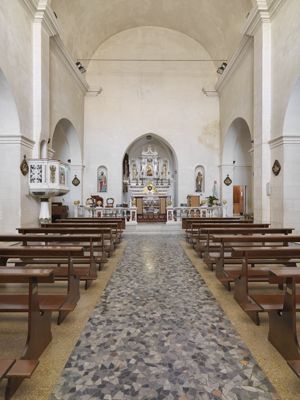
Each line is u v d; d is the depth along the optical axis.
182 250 8.84
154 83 16.80
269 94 9.37
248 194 17.45
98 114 16.66
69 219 10.80
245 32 10.55
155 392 2.50
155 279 5.78
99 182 16.62
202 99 16.83
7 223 8.02
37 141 9.08
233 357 3.03
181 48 16.75
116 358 3.01
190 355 3.06
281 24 8.53
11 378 2.44
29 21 8.85
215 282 5.59
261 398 2.44
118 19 15.51
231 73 13.77
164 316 4.04
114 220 10.34
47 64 9.69
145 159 20.28
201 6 13.80
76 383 2.62
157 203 18.33
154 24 16.42
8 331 3.60
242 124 14.19
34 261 5.70
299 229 8.41
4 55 7.28
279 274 2.90
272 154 9.18
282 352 3.03
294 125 8.35
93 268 5.50
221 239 5.33
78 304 4.47
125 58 16.72
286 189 8.41
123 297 4.78
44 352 3.12
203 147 16.80
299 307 3.17
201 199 16.69
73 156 15.88
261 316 4.04
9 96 7.72
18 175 8.05
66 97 13.18
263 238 5.26
